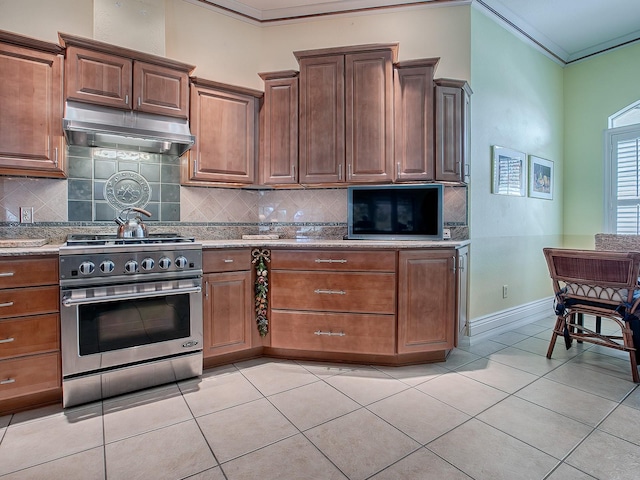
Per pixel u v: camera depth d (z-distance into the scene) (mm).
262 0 3092
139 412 1918
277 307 2578
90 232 2592
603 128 3943
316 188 3203
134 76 2414
